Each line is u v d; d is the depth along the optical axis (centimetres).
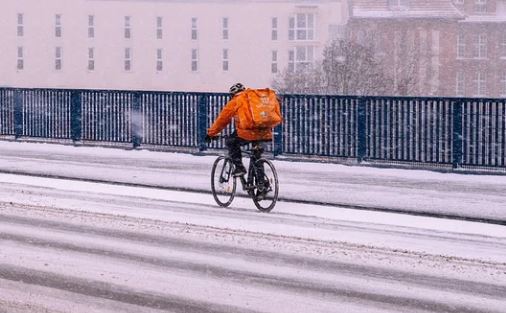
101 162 1866
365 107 1806
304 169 1739
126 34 10769
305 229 1104
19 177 1655
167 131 2106
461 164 1698
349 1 8794
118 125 2195
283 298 766
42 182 1577
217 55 10662
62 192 1438
